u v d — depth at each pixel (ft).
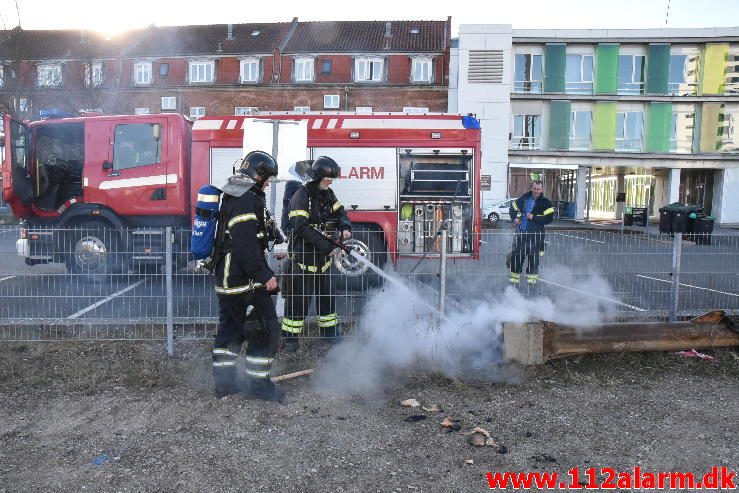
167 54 125.39
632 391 13.87
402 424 12.03
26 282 17.65
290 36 127.13
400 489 9.61
